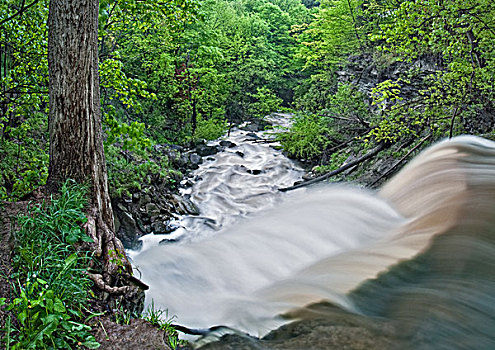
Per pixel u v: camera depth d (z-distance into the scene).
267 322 4.93
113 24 8.50
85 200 5.05
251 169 16.70
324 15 20.77
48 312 3.39
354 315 4.65
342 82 19.02
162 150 15.84
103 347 3.70
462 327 4.09
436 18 10.13
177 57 21.08
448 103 11.57
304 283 6.08
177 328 4.80
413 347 3.80
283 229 9.56
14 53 7.56
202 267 7.93
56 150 5.27
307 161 17.73
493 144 10.07
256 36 35.59
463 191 7.79
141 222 10.10
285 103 36.16
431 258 5.74
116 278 4.83
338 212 9.99
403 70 14.55
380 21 17.59
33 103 7.70
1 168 7.90
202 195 13.69
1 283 3.88
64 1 5.00
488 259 5.27
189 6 7.84
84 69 5.18
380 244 7.19
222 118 25.44
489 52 10.88
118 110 16.80
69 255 4.17
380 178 12.29
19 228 4.74
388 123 12.69
